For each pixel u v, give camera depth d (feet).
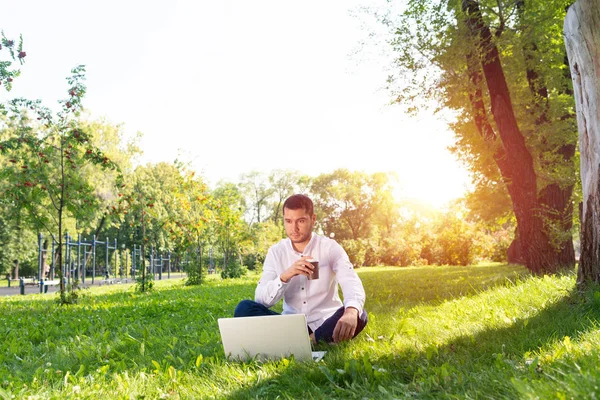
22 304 40.93
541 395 6.89
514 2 39.75
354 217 238.07
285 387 9.91
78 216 41.45
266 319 12.12
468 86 42.14
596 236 19.19
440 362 10.53
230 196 91.45
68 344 17.39
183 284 74.74
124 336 18.07
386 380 9.46
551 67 45.88
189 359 13.57
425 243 108.78
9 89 38.70
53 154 41.34
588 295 16.99
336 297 14.88
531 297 19.74
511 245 83.05
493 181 58.90
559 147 44.57
